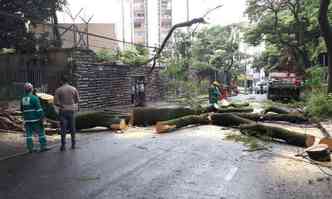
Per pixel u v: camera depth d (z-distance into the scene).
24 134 13.45
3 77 17.78
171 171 8.05
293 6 34.97
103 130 14.99
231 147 10.98
